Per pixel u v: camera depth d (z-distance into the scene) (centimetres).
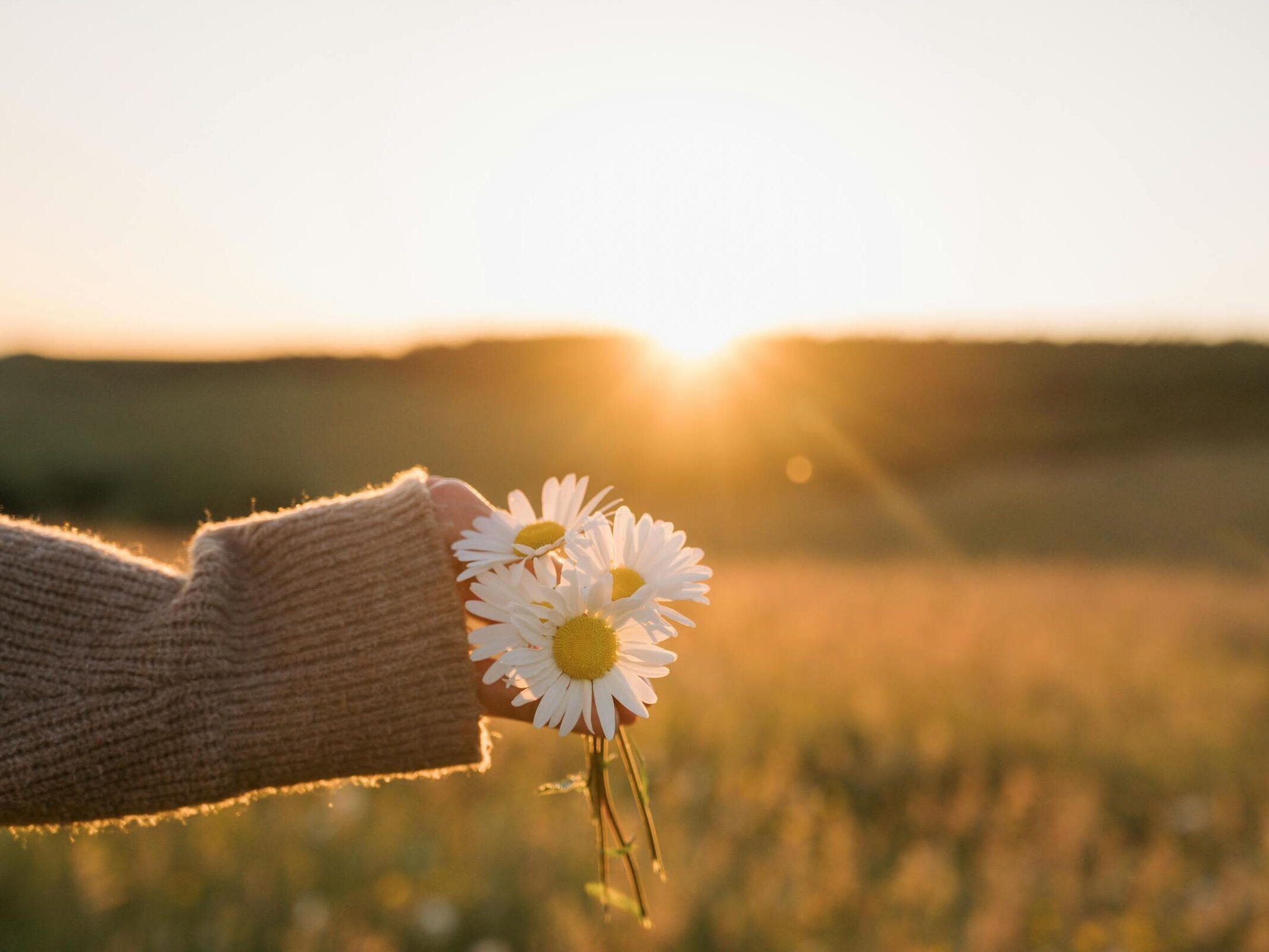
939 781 402
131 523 2391
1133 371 5141
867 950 267
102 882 268
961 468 3900
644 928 267
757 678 554
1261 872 314
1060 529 2358
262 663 124
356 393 4450
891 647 660
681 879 296
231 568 129
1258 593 1101
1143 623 838
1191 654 693
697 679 545
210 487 2747
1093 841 345
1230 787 398
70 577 124
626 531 115
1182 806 372
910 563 1761
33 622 120
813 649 645
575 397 4528
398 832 320
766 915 277
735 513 2888
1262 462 3145
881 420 4284
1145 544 2120
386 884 286
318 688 123
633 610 107
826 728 459
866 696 502
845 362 4947
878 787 397
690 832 338
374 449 3406
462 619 128
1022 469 3712
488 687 130
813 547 2236
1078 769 416
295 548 130
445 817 335
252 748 120
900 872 318
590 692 106
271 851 302
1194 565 1772
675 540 116
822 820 363
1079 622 838
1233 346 5456
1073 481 3016
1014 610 909
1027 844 336
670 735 445
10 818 116
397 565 129
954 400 4697
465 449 3541
